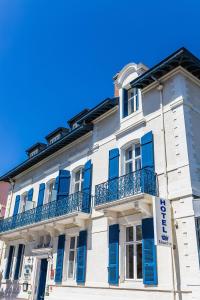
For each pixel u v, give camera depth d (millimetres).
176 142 10375
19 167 19781
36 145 21406
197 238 8664
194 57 10938
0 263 18594
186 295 8367
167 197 9898
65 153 16438
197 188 9578
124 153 12664
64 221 13516
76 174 15328
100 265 11531
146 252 9789
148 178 10383
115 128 13500
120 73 14109
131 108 13414
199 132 10812
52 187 16781
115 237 11141
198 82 11844
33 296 14805
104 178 13016
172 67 11391
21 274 16469
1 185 27031
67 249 13711
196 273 8328
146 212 10133
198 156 10281
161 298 8961
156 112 11617
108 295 10703
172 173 10141
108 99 13531
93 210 12828
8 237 18609
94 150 14242
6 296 16656
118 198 11008
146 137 11508
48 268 14297
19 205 19125
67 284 12688
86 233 12750
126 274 10578
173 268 8898
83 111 17734
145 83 12352
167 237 8953
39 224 14844
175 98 11023
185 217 9164
